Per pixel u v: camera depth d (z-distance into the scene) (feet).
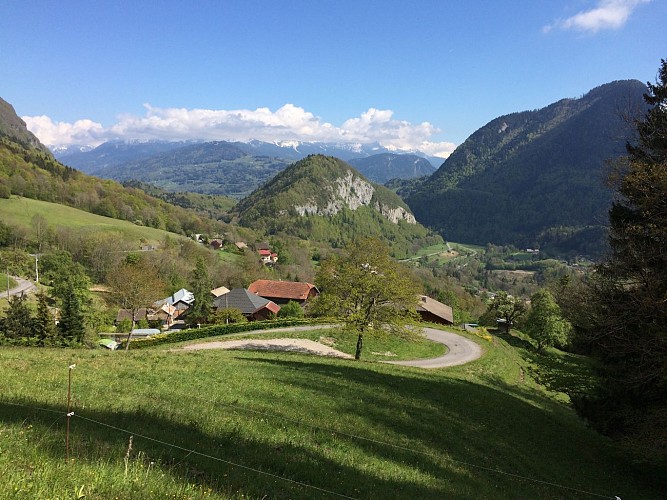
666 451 56.08
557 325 197.88
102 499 21.06
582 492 50.72
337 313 140.26
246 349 147.84
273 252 538.88
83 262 336.08
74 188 507.30
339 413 55.11
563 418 94.48
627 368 66.13
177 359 83.82
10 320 156.87
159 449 30.58
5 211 378.94
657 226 59.21
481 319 297.12
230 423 42.11
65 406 39.60
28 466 23.47
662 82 66.49
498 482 45.55
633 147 68.18
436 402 72.95
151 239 415.44
